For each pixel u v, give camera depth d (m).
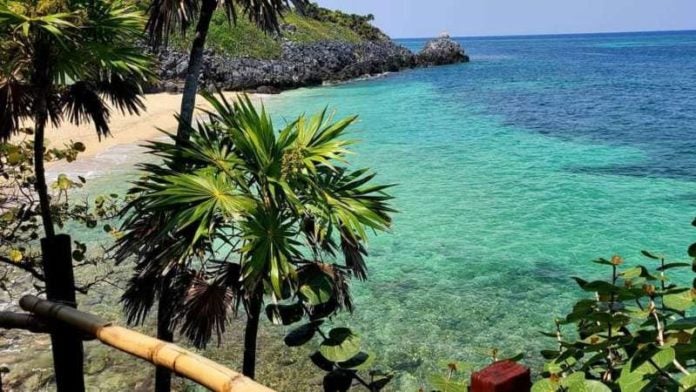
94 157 25.17
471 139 33.06
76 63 7.24
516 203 20.75
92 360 9.99
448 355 10.71
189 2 8.02
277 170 6.05
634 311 3.11
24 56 6.98
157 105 40.09
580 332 3.49
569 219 19.02
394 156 28.50
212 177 5.98
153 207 5.73
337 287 5.91
